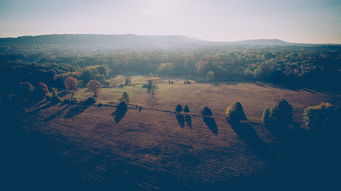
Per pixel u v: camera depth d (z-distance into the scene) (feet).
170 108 201.26
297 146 119.14
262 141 127.13
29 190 88.07
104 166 105.09
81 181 93.61
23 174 98.99
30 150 121.49
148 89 293.23
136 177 96.17
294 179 93.20
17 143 129.90
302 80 284.20
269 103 213.25
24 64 297.94
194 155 114.42
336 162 103.65
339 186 87.97
